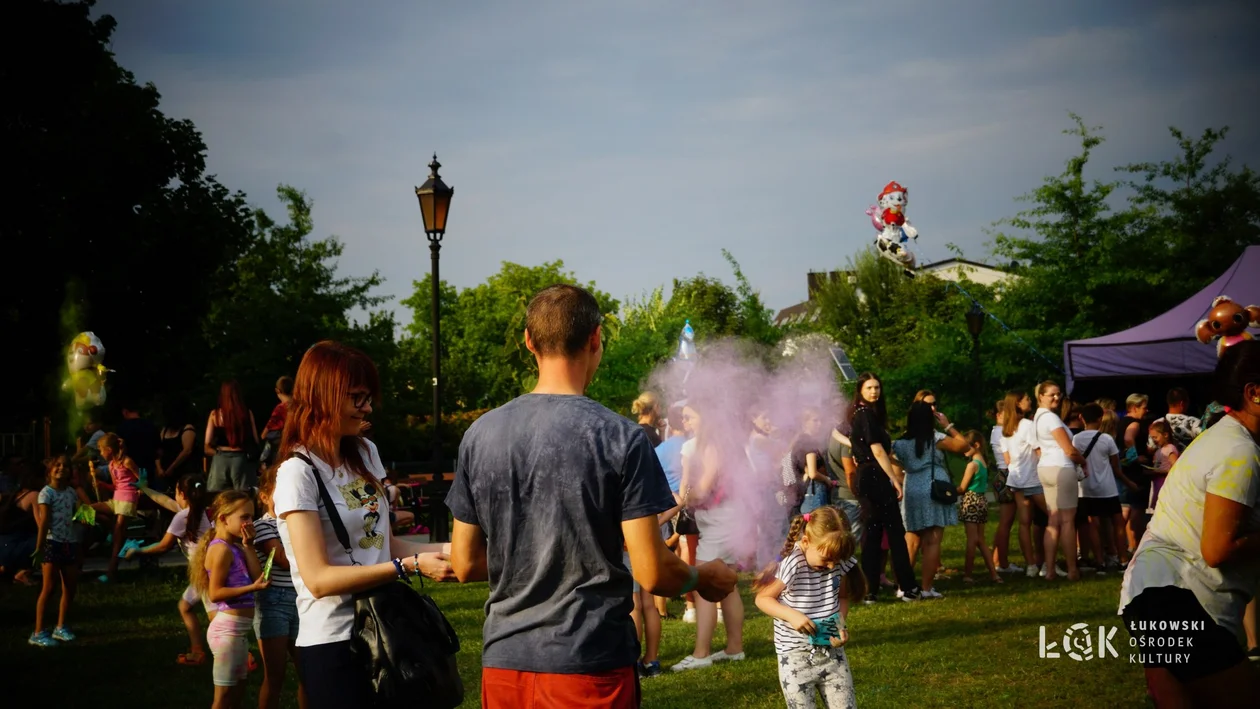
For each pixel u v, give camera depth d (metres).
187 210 22.52
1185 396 10.42
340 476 3.42
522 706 2.70
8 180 20.00
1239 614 3.38
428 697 3.15
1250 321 7.76
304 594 3.30
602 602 2.75
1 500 11.45
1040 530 11.61
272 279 26.14
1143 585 3.42
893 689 5.90
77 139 20.75
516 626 2.75
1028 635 7.22
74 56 21.89
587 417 2.79
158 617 9.12
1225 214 26.77
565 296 2.96
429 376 26.72
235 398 10.38
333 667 3.22
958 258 27.48
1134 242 25.67
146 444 13.25
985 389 23.64
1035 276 25.17
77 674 6.99
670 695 5.97
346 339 25.05
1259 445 3.44
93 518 8.31
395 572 3.19
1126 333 15.74
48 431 20.12
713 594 3.00
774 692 5.92
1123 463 11.13
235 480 10.31
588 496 2.72
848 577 4.51
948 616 8.09
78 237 20.58
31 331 20.77
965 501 10.02
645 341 21.39
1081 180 25.64
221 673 5.07
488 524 2.83
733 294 30.27
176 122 23.25
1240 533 3.26
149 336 22.55
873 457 9.05
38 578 11.46
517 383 45.38
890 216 17.31
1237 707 3.31
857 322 37.81
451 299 61.84
